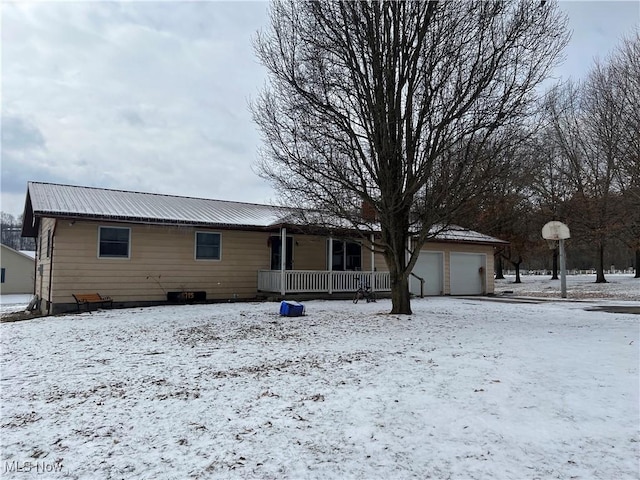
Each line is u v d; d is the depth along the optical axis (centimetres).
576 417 396
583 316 1205
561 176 3062
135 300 1521
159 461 320
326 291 1750
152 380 543
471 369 574
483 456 322
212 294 1673
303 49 1110
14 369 606
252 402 453
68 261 1420
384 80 1109
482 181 1078
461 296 2178
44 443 355
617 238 2766
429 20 1057
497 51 1012
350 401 452
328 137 1126
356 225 1200
